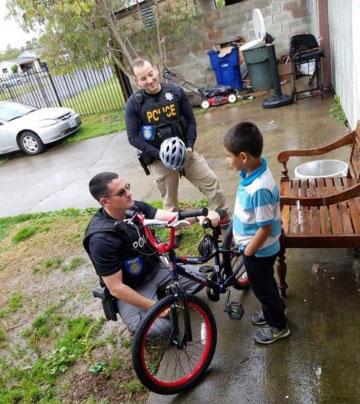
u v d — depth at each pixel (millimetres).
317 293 2885
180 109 3506
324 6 6906
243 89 9461
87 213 5465
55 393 2689
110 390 2604
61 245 4730
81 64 9086
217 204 3875
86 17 8297
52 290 3930
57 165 8148
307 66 8938
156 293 2727
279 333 2568
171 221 2332
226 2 10156
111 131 9383
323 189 3227
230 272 2797
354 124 5035
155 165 3639
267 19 9328
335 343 2475
